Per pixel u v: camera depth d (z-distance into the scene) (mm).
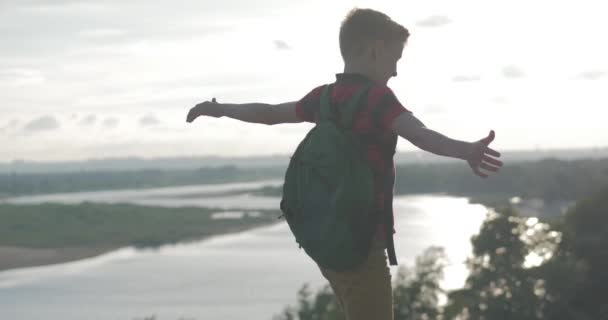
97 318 68688
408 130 2330
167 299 78188
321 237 2434
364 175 2410
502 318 38406
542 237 41094
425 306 27375
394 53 2604
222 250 136375
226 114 3129
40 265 128875
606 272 43844
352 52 2590
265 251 129750
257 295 77562
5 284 100250
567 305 40031
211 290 83062
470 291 39844
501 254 40188
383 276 2533
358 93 2488
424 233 131250
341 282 2580
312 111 2768
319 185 2473
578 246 45812
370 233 2400
